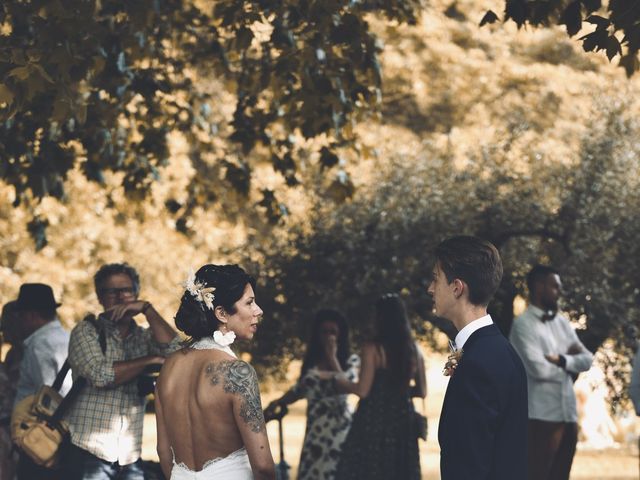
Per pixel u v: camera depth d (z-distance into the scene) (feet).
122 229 62.34
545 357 28.07
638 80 48.57
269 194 34.78
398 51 57.77
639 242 36.06
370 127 54.03
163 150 34.19
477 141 39.99
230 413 14.98
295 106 30.14
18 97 20.39
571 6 19.67
